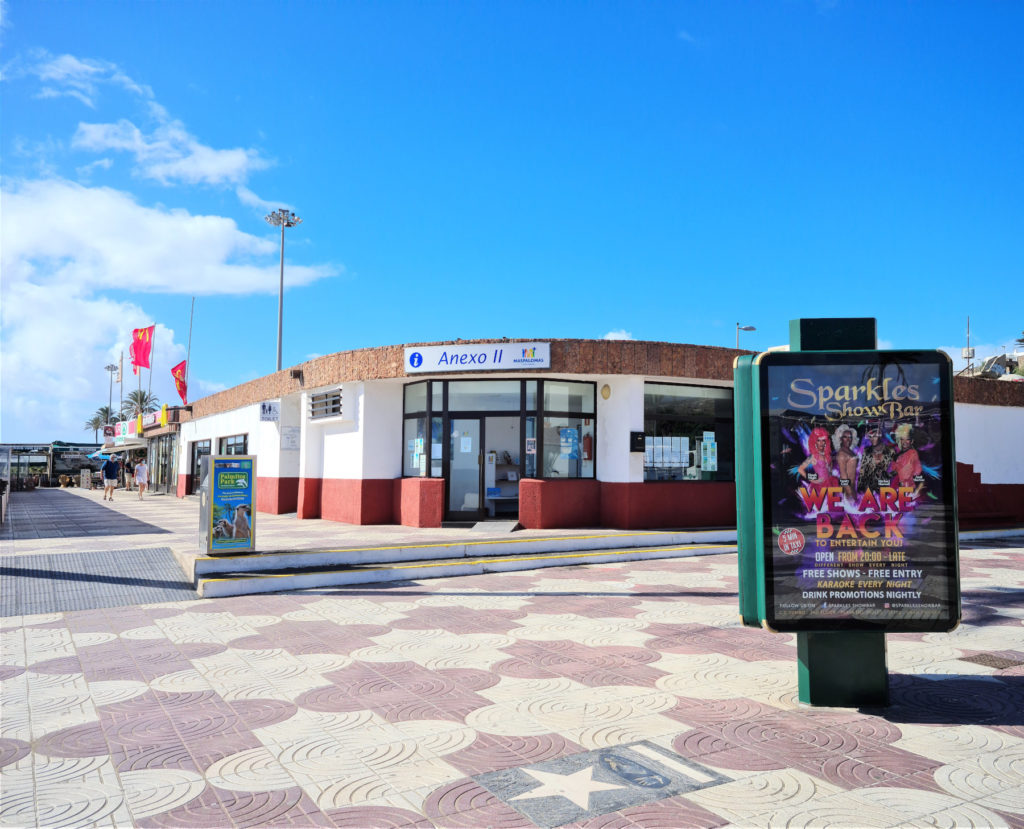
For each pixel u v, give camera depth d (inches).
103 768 148.4
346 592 358.3
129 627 281.3
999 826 122.5
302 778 142.9
